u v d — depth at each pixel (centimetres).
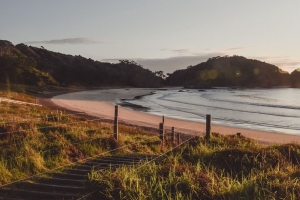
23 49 13400
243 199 484
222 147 958
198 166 652
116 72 16375
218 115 3972
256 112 4375
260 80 19850
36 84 8662
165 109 4603
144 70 18012
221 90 13988
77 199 500
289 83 19688
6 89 6097
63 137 973
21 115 1569
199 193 509
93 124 1591
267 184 525
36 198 533
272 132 2709
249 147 932
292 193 485
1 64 8719
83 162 811
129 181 530
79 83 12938
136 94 9081
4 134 919
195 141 1032
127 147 1081
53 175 677
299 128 3000
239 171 738
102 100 5931
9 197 532
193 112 4262
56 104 4506
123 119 3141
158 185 518
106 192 496
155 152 1148
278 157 798
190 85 19238
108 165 786
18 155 743
